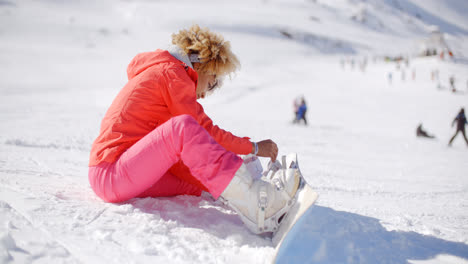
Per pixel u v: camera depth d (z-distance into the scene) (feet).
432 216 8.87
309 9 406.21
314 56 235.20
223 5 385.70
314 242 5.51
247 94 85.56
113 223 5.28
